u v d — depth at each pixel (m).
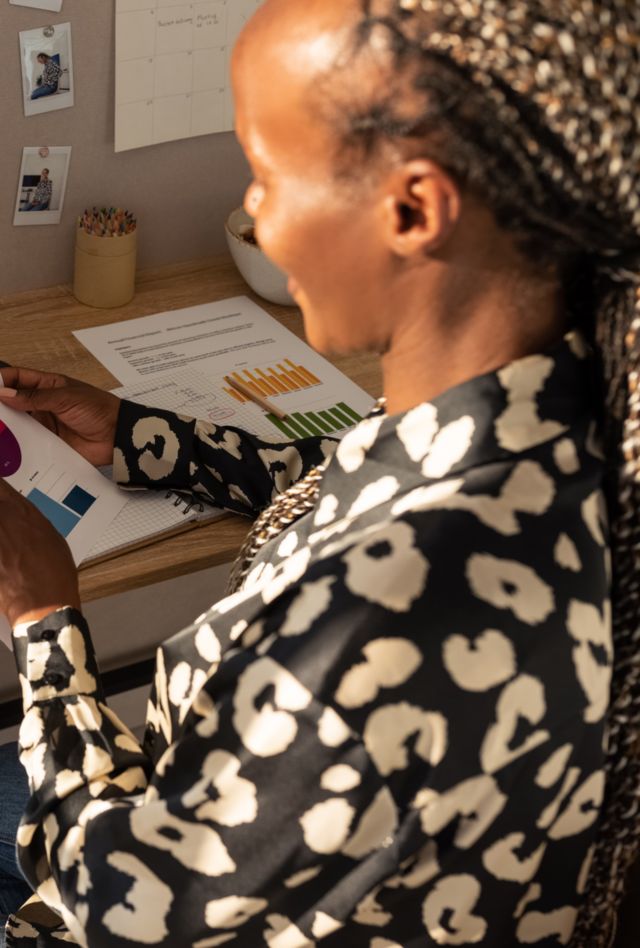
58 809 0.78
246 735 0.62
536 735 0.60
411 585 0.59
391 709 0.59
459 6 0.52
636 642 0.66
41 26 1.41
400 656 0.59
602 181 0.54
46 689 0.86
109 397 1.25
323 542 0.68
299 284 0.64
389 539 0.60
